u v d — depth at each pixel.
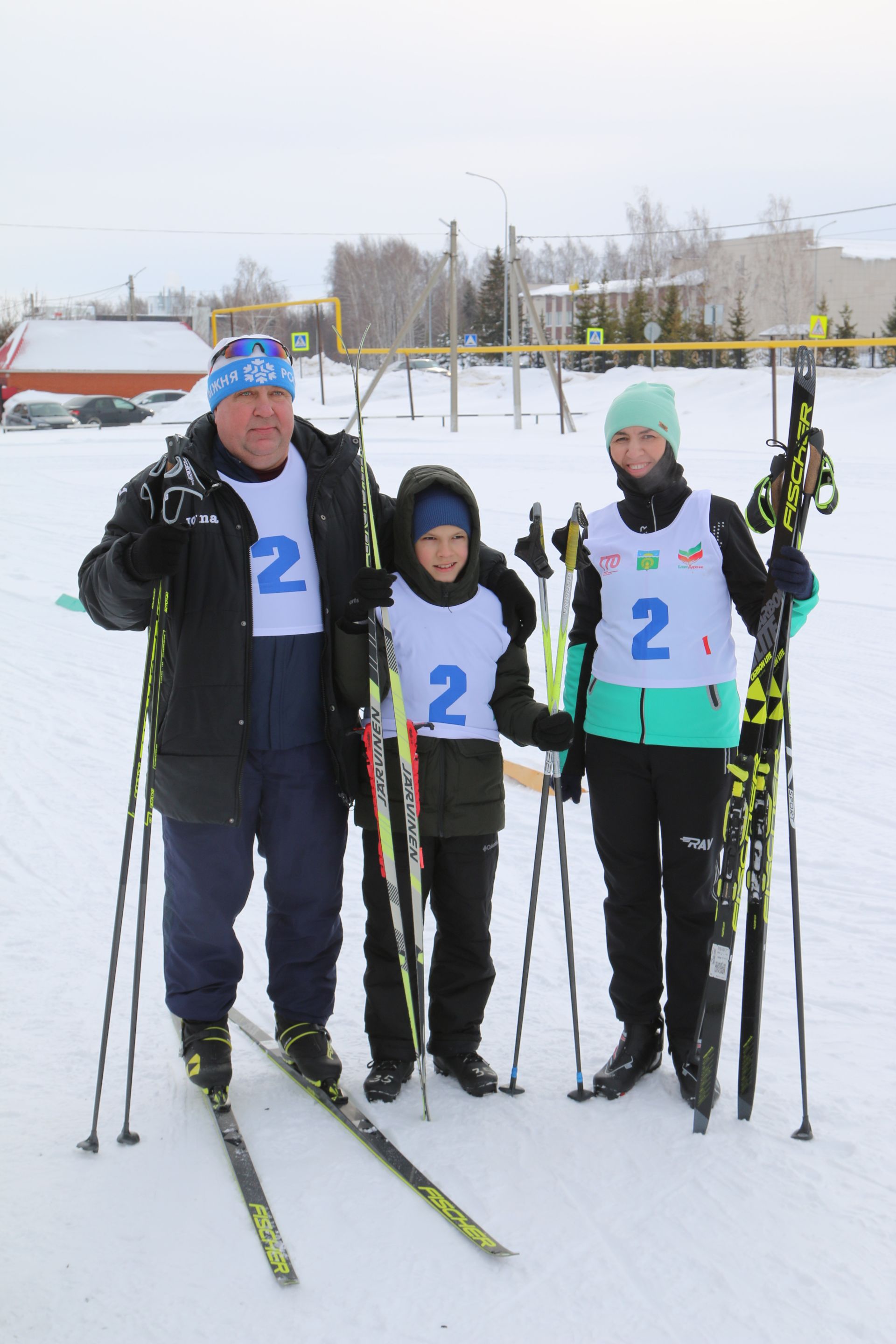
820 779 4.95
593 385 38.94
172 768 2.60
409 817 2.56
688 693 2.66
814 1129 2.51
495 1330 1.92
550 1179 2.35
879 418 24.44
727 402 28.69
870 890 3.83
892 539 10.92
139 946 2.46
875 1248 2.11
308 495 2.67
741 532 2.69
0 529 12.91
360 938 3.62
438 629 2.66
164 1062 2.84
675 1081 2.78
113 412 36.41
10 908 3.76
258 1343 1.89
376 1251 2.12
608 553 2.75
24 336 49.81
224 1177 2.36
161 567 2.35
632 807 2.72
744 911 3.66
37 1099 2.66
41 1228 2.19
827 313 63.47
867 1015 3.02
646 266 70.25
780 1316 1.94
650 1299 1.99
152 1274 2.06
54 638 7.84
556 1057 2.88
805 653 7.09
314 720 2.70
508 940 3.56
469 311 78.00
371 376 50.88
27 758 5.34
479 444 23.19
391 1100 2.67
